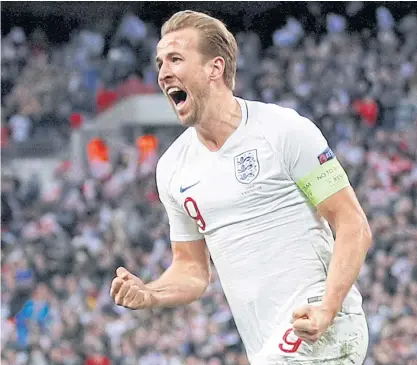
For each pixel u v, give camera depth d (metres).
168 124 20.75
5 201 18.48
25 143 21.69
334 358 4.11
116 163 19.92
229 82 4.22
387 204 17.05
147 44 25.20
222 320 13.21
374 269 14.38
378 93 22.53
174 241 4.63
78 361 13.28
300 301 4.13
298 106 22.12
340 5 25.81
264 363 4.11
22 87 23.67
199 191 4.24
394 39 25.08
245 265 4.20
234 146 4.19
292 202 4.16
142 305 4.17
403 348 12.56
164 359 12.94
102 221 17.55
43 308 14.25
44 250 16.23
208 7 25.80
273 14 26.06
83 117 22.88
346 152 19.23
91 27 25.88
